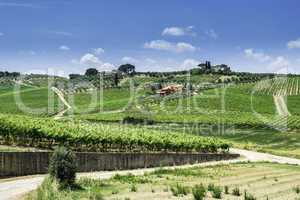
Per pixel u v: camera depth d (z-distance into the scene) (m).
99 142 71.06
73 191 34.50
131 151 76.06
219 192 32.97
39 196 31.56
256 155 89.00
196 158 77.75
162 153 71.50
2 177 51.06
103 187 37.62
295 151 100.19
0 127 64.44
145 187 37.78
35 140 67.44
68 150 38.06
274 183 41.22
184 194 33.88
